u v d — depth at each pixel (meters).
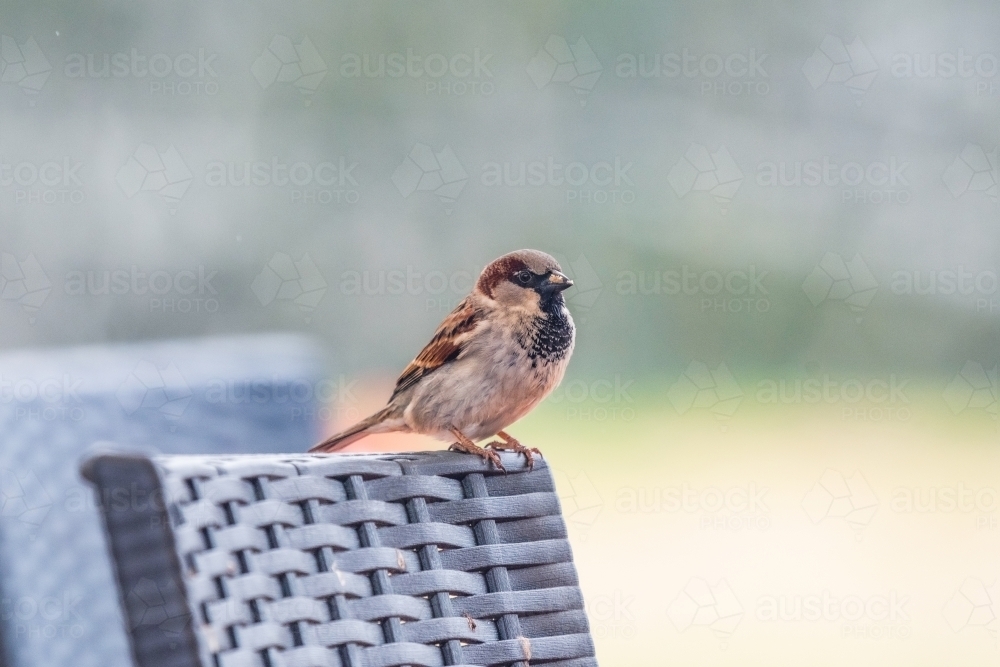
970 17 15.59
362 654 2.75
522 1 14.70
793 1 15.30
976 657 7.74
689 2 15.17
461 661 2.97
